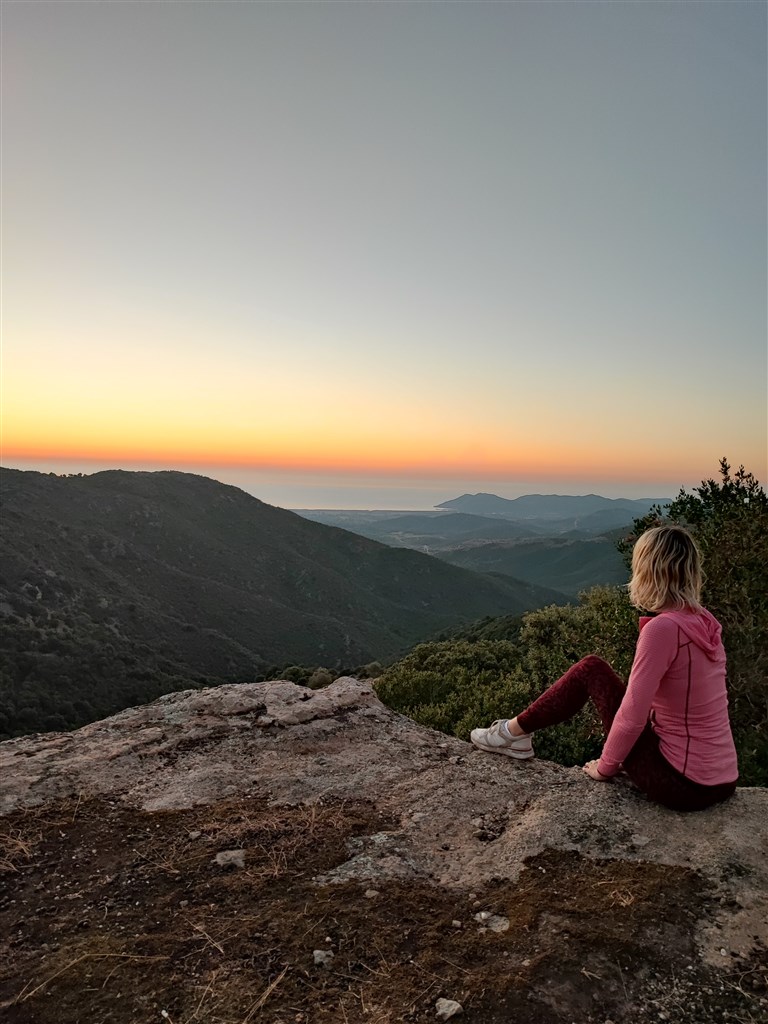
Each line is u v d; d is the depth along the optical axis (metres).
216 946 2.21
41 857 2.74
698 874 2.68
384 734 4.27
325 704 4.58
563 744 10.34
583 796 3.30
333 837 3.00
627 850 2.87
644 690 3.02
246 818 3.13
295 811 3.24
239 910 2.43
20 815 3.06
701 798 3.06
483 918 2.43
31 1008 1.90
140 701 83.38
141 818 3.11
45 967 2.08
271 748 3.95
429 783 3.57
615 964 2.17
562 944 2.25
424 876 2.72
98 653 91.56
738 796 3.29
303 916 2.39
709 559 8.24
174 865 2.72
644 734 3.22
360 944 2.25
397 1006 1.97
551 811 3.17
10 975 2.04
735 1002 2.04
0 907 2.40
